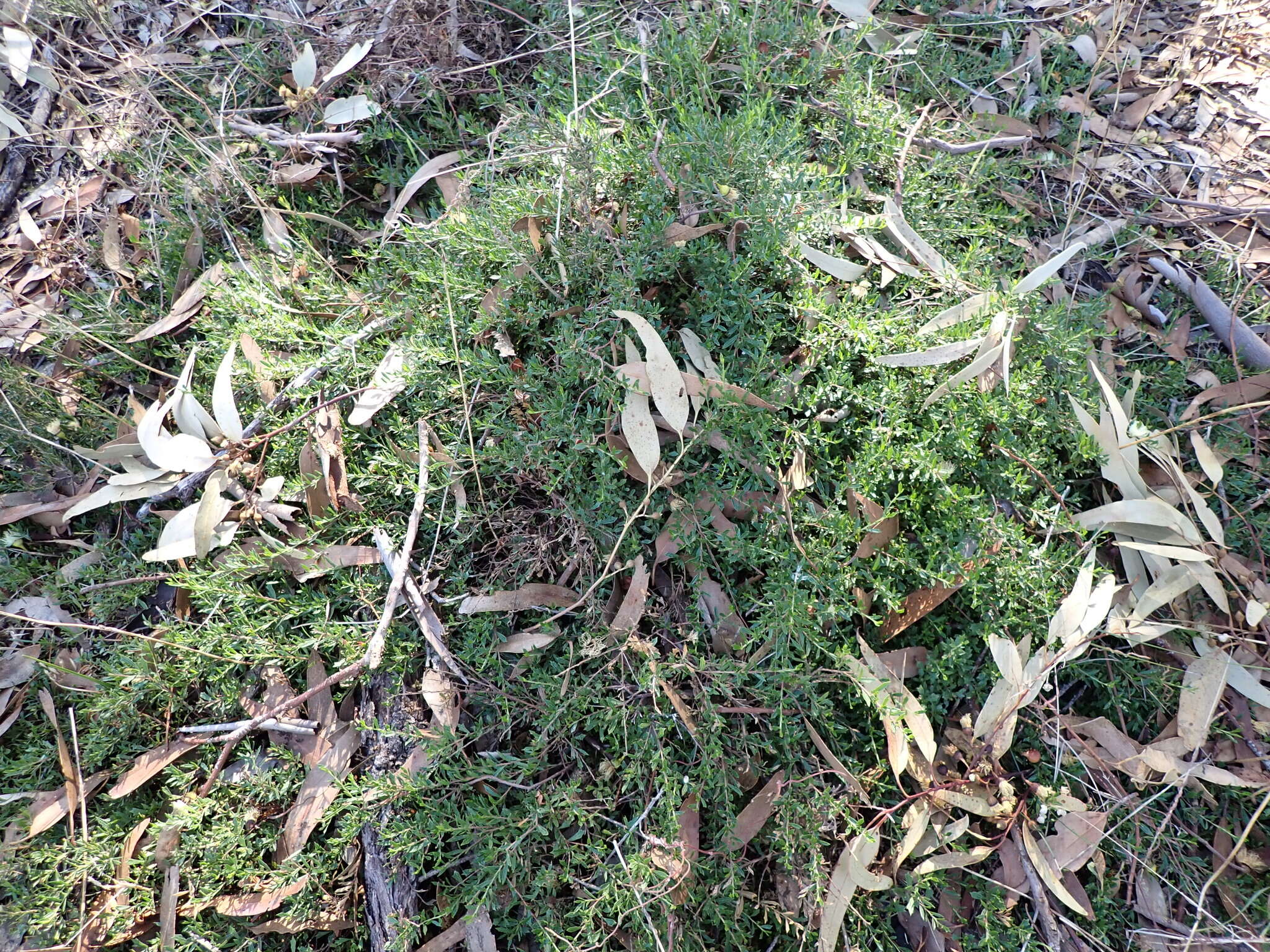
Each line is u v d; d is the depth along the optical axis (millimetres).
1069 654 828
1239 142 1113
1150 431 941
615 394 873
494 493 922
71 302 1075
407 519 922
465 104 1139
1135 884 843
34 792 890
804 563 839
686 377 863
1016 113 1126
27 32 1140
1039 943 812
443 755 823
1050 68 1126
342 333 961
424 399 939
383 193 1121
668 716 834
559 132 943
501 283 936
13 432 971
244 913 835
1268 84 1134
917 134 1044
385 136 1084
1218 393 975
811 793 824
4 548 985
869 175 1032
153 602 969
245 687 912
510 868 803
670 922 784
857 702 855
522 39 1163
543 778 855
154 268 1060
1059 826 833
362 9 1174
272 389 972
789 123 1002
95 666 943
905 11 1195
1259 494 943
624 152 946
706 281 909
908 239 970
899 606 845
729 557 861
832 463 883
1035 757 843
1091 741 863
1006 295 900
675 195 932
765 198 896
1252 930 820
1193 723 845
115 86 1164
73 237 1107
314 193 1117
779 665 833
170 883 845
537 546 899
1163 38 1169
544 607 883
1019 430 915
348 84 1130
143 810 885
